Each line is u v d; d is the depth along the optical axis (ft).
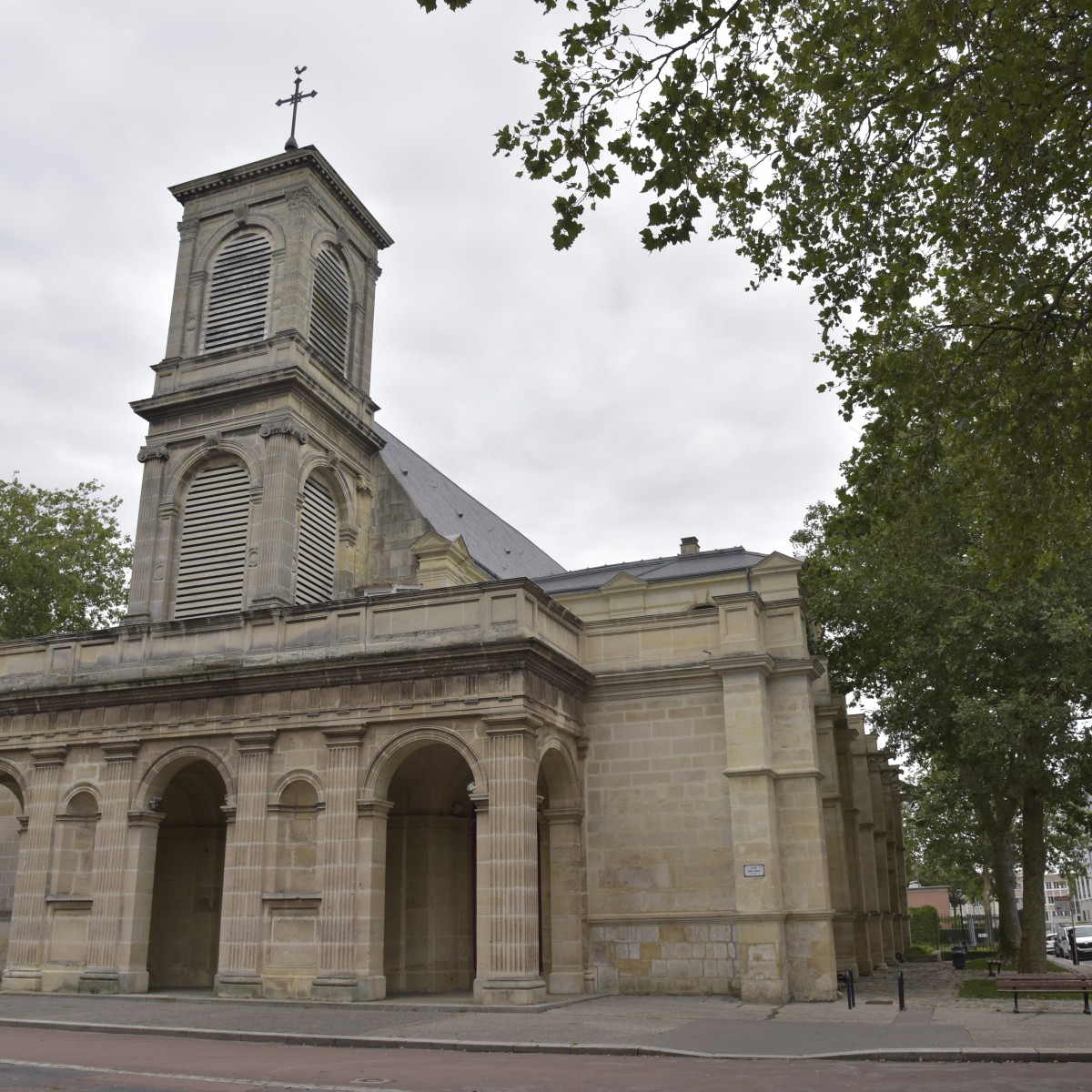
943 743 109.60
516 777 77.05
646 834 86.69
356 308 119.55
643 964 83.97
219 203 114.83
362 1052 56.03
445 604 83.56
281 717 84.94
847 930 103.60
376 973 78.02
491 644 79.30
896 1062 50.39
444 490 136.77
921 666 104.58
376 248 125.70
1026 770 93.45
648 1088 42.27
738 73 42.29
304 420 104.68
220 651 90.17
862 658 121.60
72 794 91.40
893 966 132.77
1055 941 226.79
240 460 103.71
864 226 50.80
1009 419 48.98
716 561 119.75
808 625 118.01
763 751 83.71
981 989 90.07
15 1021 68.59
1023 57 40.29
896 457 54.08
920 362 50.06
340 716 83.05
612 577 119.96
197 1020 67.87
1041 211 45.88
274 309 108.17
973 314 53.62
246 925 81.05
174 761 88.43
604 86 41.34
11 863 106.63
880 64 45.47
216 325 110.93
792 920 82.28
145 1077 45.91
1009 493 51.70
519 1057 53.11
